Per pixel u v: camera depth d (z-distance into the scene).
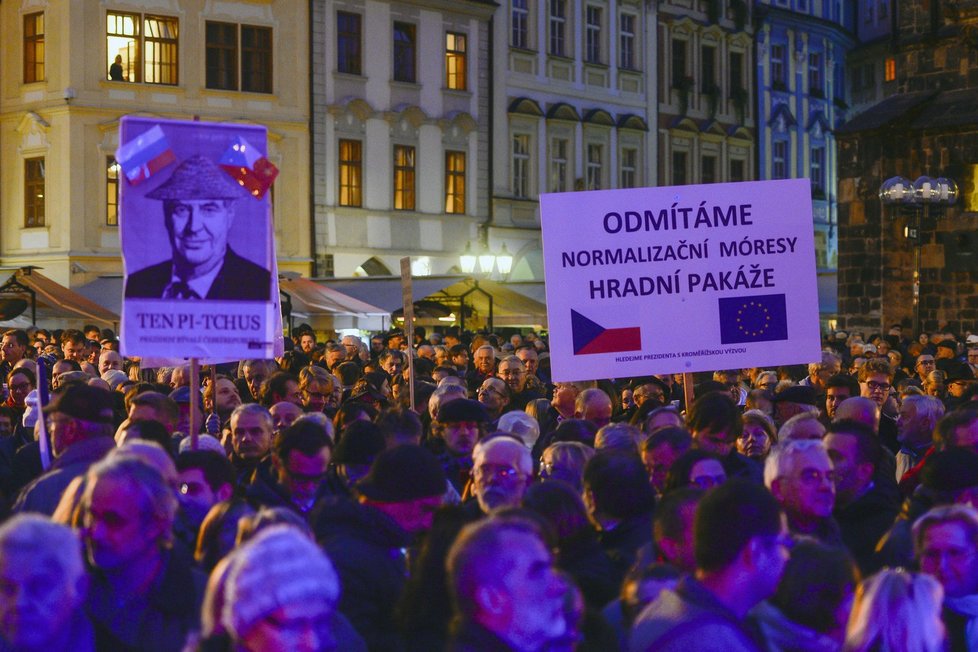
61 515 5.97
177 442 9.93
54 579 4.43
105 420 7.64
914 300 31.22
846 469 8.39
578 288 11.00
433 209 51.44
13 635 4.42
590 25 57.84
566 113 56.00
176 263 8.26
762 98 66.12
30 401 12.34
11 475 9.74
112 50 44.00
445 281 37.09
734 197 11.08
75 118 43.50
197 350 8.28
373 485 6.67
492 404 14.17
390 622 6.34
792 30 68.00
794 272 11.12
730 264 11.08
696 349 11.06
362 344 22.23
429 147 51.25
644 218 11.02
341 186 48.66
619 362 11.01
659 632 4.77
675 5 61.66
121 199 8.23
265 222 8.36
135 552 5.53
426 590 5.60
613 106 58.72
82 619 5.19
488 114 53.25
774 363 11.11
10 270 33.44
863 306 37.22
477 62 52.84
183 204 8.27
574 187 56.56
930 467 7.38
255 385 15.57
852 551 8.12
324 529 6.68
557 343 11.01
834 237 71.06
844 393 13.62
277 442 8.09
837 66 72.38
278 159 46.88
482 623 4.44
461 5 51.91
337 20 48.38
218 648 4.37
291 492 8.06
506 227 53.94
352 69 48.91
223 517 6.65
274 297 8.41
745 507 4.93
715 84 63.53
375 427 8.37
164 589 5.64
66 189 43.47
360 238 49.06
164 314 8.26
